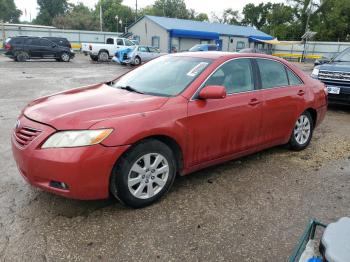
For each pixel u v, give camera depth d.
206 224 3.35
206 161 4.10
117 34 46.66
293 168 4.86
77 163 3.07
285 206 3.76
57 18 75.94
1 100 9.34
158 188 3.68
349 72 8.44
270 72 4.89
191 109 3.77
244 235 3.20
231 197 3.91
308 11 55.47
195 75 4.06
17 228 3.17
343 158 5.36
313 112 5.63
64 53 25.50
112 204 3.64
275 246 3.06
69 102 3.62
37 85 12.55
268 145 4.93
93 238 3.06
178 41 38.50
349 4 53.84
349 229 1.51
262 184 4.29
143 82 4.31
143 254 2.88
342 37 56.00
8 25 41.56
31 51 24.09
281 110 4.88
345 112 9.19
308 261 1.74
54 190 3.20
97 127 3.15
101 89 4.30
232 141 4.30
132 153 3.35
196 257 2.88
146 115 3.44
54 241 3.00
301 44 43.84
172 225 3.30
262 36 45.34
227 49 42.78
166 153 3.63
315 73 9.16
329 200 3.95
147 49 25.33
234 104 4.20
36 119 3.32
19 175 4.30
